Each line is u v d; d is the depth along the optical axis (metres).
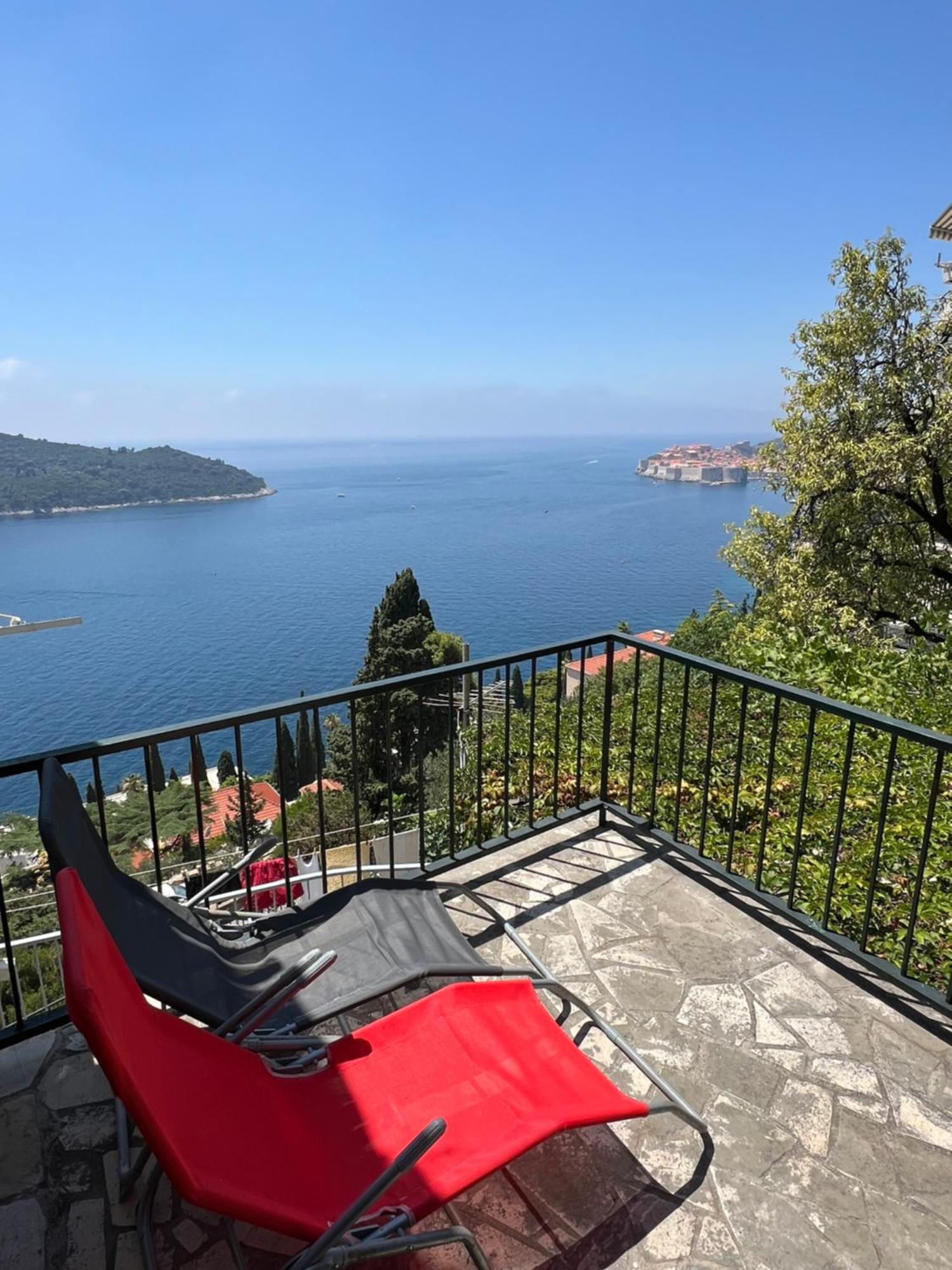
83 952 1.06
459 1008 1.77
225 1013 1.62
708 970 2.36
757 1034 2.10
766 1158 1.71
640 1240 1.52
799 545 13.55
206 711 66.06
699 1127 1.74
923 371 12.46
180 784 28.11
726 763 4.79
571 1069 1.62
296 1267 1.13
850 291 12.84
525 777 5.64
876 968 2.30
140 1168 1.51
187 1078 1.34
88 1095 1.85
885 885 3.73
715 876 2.86
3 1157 1.68
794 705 4.97
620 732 5.99
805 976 2.34
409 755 21.44
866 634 11.49
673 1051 2.03
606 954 2.44
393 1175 1.14
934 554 13.38
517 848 3.11
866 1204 1.61
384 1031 1.69
